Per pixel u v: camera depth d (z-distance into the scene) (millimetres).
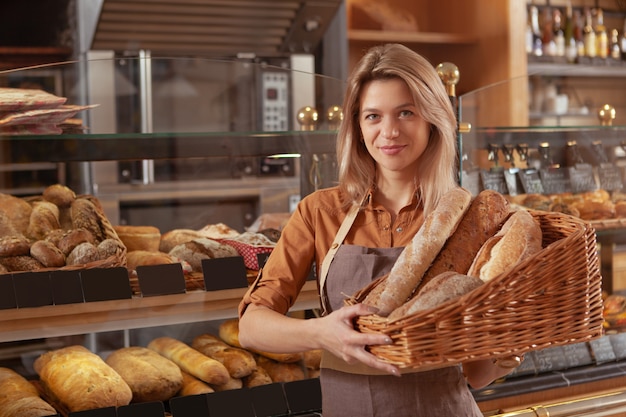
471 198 1604
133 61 2086
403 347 1254
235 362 1965
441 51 4945
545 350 2209
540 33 4766
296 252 1654
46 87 1920
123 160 1970
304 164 2113
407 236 1631
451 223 1505
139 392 1866
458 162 2168
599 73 2592
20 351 1900
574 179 2369
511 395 2102
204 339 2064
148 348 2029
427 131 1595
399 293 1393
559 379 2174
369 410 1559
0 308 1744
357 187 1672
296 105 2217
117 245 1928
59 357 1897
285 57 4383
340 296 1612
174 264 1922
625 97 2562
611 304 2391
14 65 3959
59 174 2070
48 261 1834
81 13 3973
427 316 1242
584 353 2256
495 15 4648
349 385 1578
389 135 1548
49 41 4039
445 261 1485
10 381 1852
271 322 1494
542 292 1331
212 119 2904
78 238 1898
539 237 1480
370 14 4633
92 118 1979
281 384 1955
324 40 4422
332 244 1647
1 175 1977
